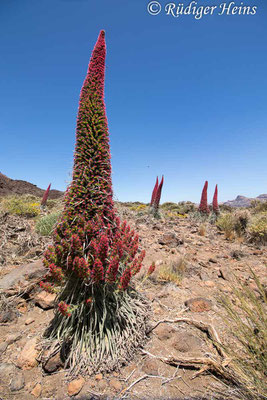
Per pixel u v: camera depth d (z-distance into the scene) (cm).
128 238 258
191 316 291
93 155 233
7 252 480
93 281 204
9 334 248
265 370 171
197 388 183
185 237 791
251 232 800
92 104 239
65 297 231
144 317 243
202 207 1295
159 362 212
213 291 372
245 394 167
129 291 259
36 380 190
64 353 205
